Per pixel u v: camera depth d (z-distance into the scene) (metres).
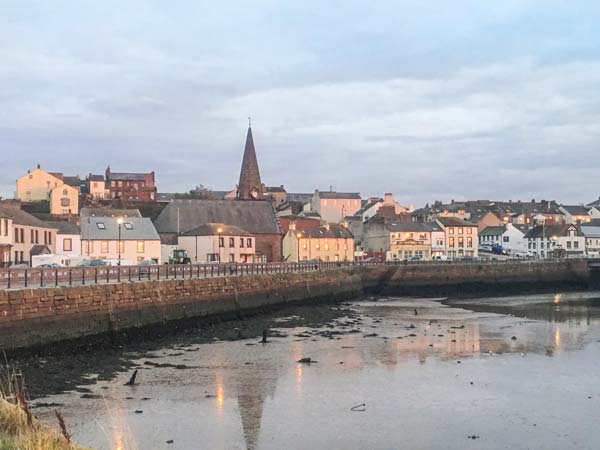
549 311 71.38
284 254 134.12
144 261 82.88
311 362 39.72
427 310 72.88
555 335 50.91
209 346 45.31
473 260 119.81
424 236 148.00
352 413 29.12
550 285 117.56
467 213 196.62
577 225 167.50
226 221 121.38
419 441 25.62
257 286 69.19
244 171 154.50
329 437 26.02
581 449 24.83
